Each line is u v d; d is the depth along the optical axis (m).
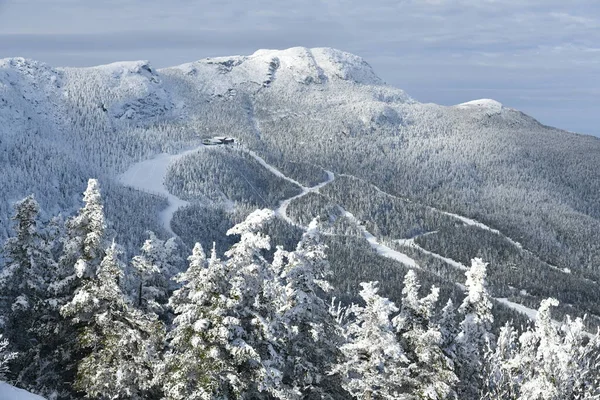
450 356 29.61
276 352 27.64
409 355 28.77
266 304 27.62
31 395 24.80
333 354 30.20
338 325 30.45
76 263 31.78
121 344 30.88
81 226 33.28
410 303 29.16
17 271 35.06
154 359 30.73
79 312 31.89
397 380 27.11
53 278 34.53
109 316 31.62
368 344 27.25
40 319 33.88
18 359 34.09
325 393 29.47
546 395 28.22
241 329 25.66
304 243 29.92
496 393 30.41
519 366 30.70
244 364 26.30
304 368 28.81
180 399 24.66
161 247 45.34
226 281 26.23
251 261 26.53
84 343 31.19
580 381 29.47
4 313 35.78
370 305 27.39
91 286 31.45
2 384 24.91
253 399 28.59
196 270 26.28
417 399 27.22
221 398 25.22
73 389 31.94
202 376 24.73
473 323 31.22
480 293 31.69
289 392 26.33
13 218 34.91
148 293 39.81
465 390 31.45
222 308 25.06
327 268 30.23
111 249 31.70
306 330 29.70
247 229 26.62
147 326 31.88
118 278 33.19
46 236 36.66
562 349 28.73
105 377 30.42
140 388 30.61
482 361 31.55
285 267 29.59
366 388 27.19
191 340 25.00
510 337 31.91
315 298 29.67
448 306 31.22
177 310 26.12
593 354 30.53
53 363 33.97
